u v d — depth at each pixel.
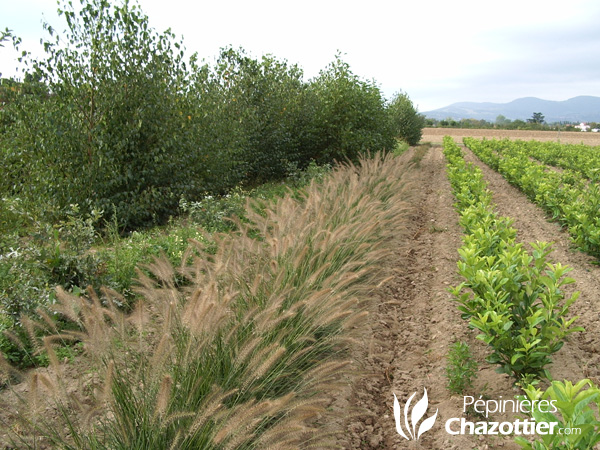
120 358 3.03
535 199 10.93
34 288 5.00
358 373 3.46
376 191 8.53
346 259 5.37
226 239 5.19
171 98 10.11
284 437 2.78
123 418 2.69
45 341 2.55
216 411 2.81
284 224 5.12
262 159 14.36
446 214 10.81
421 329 5.33
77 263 5.56
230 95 12.87
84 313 2.86
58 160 8.75
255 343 2.95
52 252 5.49
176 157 10.18
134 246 7.03
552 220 9.74
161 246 7.10
